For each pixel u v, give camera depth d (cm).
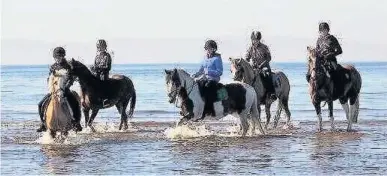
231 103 2084
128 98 2411
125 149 1889
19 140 2109
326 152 1809
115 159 1706
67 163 1645
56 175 1486
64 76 1919
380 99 4369
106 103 2302
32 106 3947
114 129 2452
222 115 2075
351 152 1808
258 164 1619
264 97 2286
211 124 2692
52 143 2000
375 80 8244
